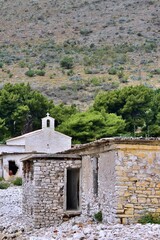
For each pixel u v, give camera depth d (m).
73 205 39.59
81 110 146.62
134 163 29.64
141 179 29.58
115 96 113.62
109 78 186.88
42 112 114.56
